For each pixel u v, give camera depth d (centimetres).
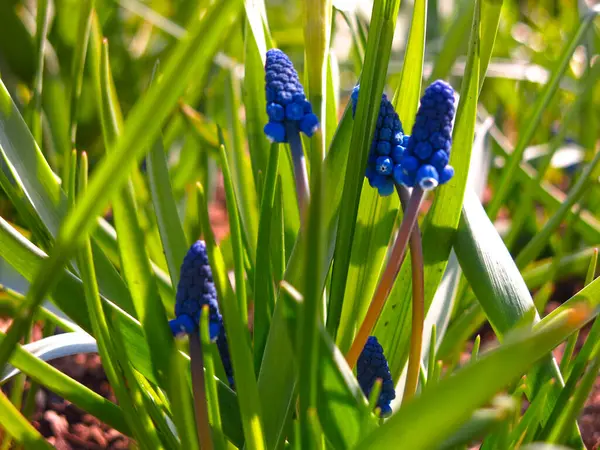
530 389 25
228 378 25
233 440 23
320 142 20
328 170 23
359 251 26
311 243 14
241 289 25
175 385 17
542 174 42
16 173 24
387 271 20
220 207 61
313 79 23
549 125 62
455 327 33
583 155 56
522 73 60
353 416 19
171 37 57
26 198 25
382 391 22
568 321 14
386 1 21
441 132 19
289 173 30
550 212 47
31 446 19
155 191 26
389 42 21
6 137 24
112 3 56
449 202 26
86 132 55
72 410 35
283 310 18
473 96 25
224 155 24
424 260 26
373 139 21
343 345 26
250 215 32
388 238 26
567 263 41
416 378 21
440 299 30
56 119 49
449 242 26
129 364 21
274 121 19
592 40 53
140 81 59
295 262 21
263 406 21
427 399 14
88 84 54
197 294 18
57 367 38
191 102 48
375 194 26
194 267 18
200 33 15
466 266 26
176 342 21
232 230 25
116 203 20
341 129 23
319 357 18
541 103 37
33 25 55
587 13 38
